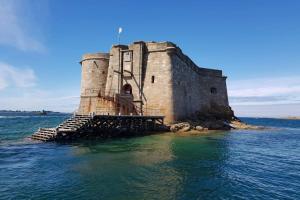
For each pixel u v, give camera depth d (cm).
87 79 3828
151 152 1892
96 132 2594
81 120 2469
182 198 1023
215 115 4772
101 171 1364
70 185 1141
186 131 3198
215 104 5103
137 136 2780
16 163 1509
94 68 3809
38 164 1490
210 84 5112
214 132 3475
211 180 1265
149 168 1447
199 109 4684
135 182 1199
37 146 2083
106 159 1641
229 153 2005
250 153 2059
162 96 3384
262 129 4756
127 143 2294
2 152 1825
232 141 2717
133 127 2881
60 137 2347
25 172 1329
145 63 3544
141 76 3484
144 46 3572
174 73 3484
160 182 1208
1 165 1460
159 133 3027
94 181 1200
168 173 1359
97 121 2566
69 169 1391
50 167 1430
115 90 3509
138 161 1603
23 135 2933
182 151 1969
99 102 3391
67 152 1845
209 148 2158
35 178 1232
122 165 1498
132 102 3456
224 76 5356
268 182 1271
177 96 3541
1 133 3172
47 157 1675
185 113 3853
